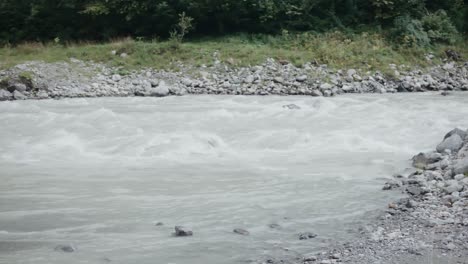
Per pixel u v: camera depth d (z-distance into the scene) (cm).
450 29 3034
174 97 2289
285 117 1670
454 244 664
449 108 1842
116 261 659
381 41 2925
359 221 791
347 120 1611
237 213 840
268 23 3125
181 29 3148
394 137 1404
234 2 3077
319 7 3161
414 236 705
